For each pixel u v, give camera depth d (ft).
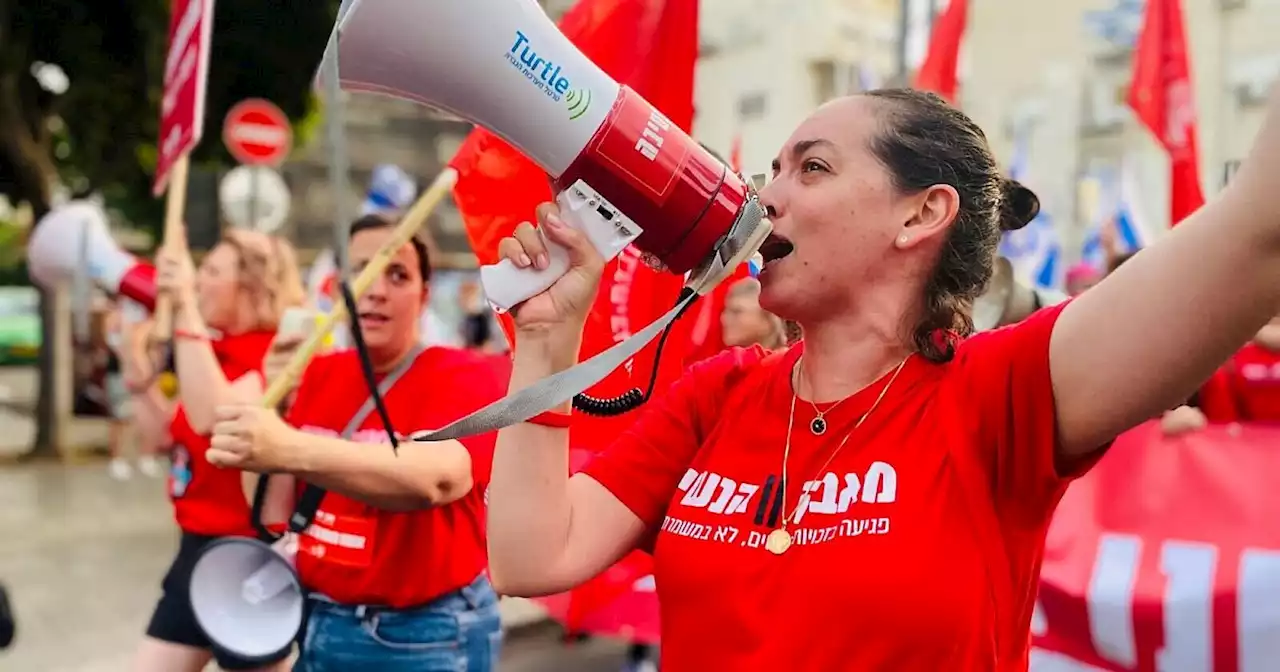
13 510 28.89
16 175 37.63
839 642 4.10
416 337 8.54
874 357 4.63
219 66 37.47
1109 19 54.65
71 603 20.38
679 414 5.20
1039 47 57.26
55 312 38.52
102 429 47.70
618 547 5.06
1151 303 3.72
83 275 12.53
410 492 7.54
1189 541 10.45
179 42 9.86
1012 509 4.28
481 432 4.16
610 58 7.34
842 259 4.59
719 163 4.42
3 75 35.60
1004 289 8.65
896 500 4.20
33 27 36.11
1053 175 55.98
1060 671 10.76
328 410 8.43
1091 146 55.31
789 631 4.18
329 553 8.07
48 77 37.63
